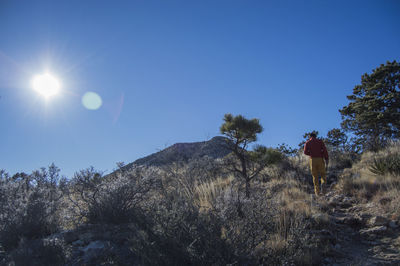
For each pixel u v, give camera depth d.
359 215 5.81
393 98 16.59
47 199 5.77
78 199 6.02
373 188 7.13
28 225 4.90
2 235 4.71
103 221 5.32
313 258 4.26
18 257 3.93
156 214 4.43
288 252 4.23
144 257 3.90
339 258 4.40
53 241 4.37
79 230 4.94
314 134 8.46
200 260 3.77
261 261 4.11
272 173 10.18
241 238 4.06
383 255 4.34
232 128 7.73
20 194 5.79
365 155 10.77
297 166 10.59
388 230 5.07
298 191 7.88
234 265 3.73
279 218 5.21
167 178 8.67
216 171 10.12
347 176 8.75
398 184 6.86
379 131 15.77
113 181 6.09
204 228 4.07
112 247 4.33
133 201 5.94
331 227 5.40
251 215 4.50
